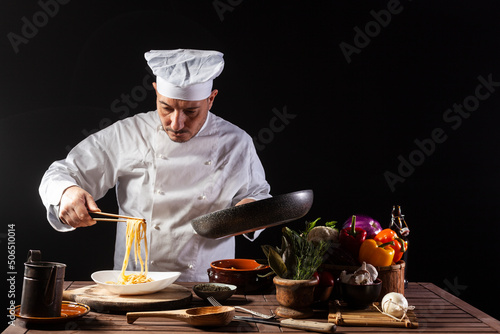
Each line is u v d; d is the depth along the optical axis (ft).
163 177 8.79
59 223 7.92
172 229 8.80
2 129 11.76
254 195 9.31
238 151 9.20
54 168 8.53
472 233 12.60
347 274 6.32
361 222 6.85
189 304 6.45
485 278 12.64
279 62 12.41
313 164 12.57
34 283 5.48
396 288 6.49
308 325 5.54
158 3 12.04
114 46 12.00
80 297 6.19
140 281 6.66
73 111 11.95
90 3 11.88
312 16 12.36
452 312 6.35
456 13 12.37
